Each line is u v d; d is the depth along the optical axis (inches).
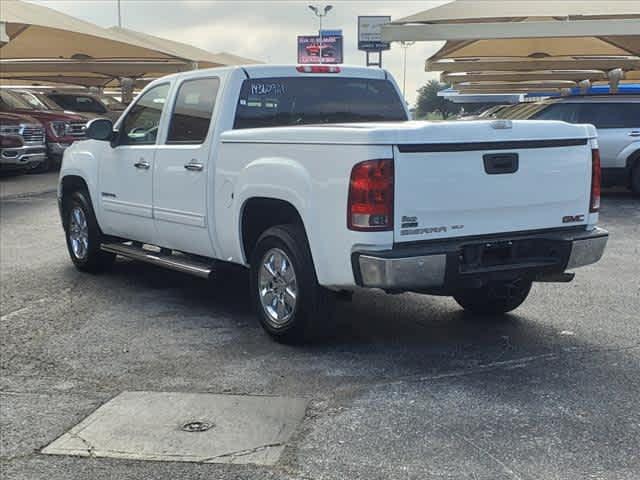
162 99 286.0
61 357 230.8
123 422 182.2
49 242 419.8
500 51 826.2
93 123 299.9
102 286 318.0
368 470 156.3
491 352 227.0
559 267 222.4
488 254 215.3
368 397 193.6
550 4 596.7
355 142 200.5
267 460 161.6
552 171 221.9
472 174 209.0
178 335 249.6
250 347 235.5
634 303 282.2
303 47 2989.7
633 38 682.8
